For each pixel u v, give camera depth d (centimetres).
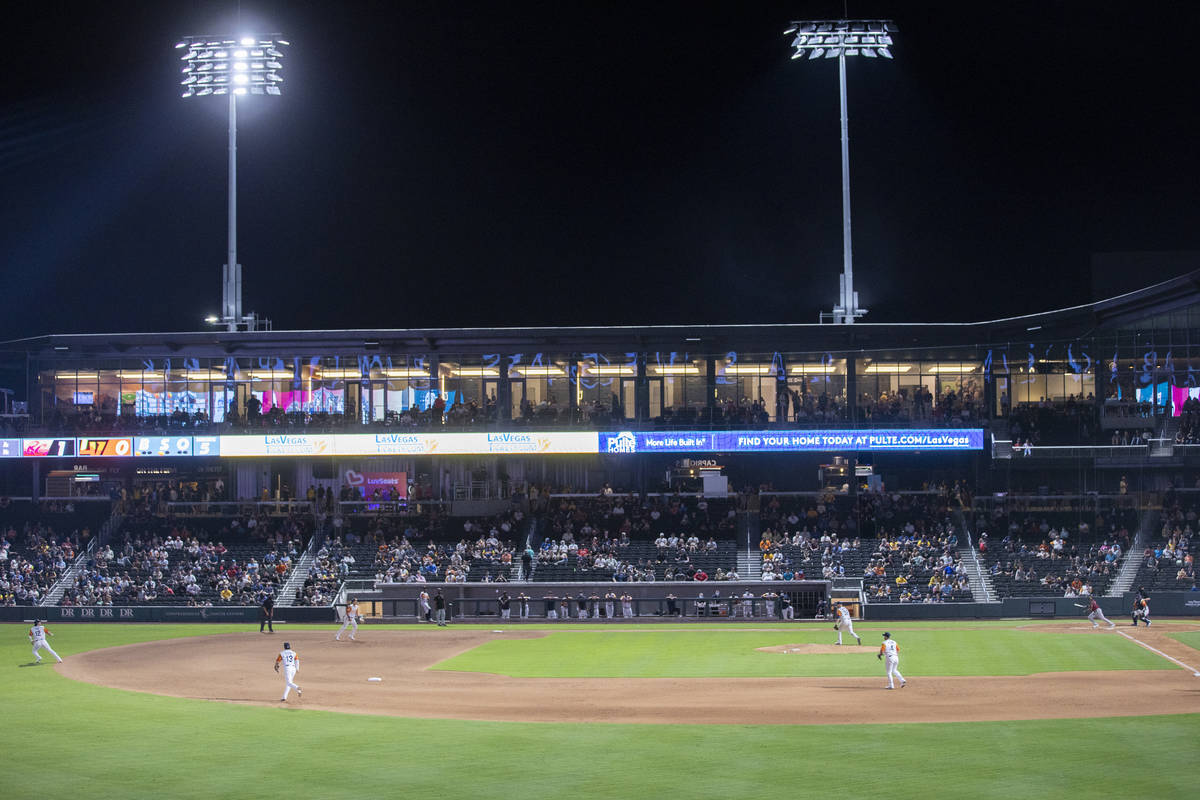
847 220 7356
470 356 7800
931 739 2695
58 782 2325
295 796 2189
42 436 7531
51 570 7062
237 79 7431
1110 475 7075
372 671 4238
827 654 4584
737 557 6956
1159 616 6147
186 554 7194
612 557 6869
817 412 7475
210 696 3594
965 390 7456
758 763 2438
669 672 4116
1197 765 2378
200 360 7825
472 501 7544
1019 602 6206
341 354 7800
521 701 3438
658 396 7731
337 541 7225
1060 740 2662
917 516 7225
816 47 7144
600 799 2142
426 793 2200
